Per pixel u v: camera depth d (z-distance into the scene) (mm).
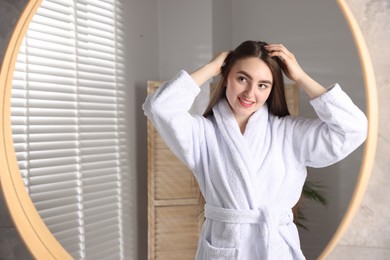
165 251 1568
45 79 1399
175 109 975
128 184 1605
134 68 1628
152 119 994
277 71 1020
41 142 1369
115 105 1641
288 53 1003
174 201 1581
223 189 997
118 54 1634
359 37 965
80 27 1562
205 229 1034
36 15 1359
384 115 964
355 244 981
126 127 1635
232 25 1283
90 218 1499
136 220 1609
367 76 946
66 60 1526
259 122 1033
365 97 949
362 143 952
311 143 999
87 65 1587
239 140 1012
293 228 1016
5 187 1206
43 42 1424
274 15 1156
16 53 1283
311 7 1060
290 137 1023
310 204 1015
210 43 1459
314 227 1008
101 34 1614
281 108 1048
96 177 1553
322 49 1027
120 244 1573
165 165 1604
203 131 1051
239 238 972
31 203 1291
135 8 1602
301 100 1023
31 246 1217
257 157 1005
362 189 957
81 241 1442
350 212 965
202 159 1045
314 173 1015
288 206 1008
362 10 980
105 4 1634
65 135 1497
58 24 1479
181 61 1530
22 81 1317
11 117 1267
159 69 1589
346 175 971
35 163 1334
